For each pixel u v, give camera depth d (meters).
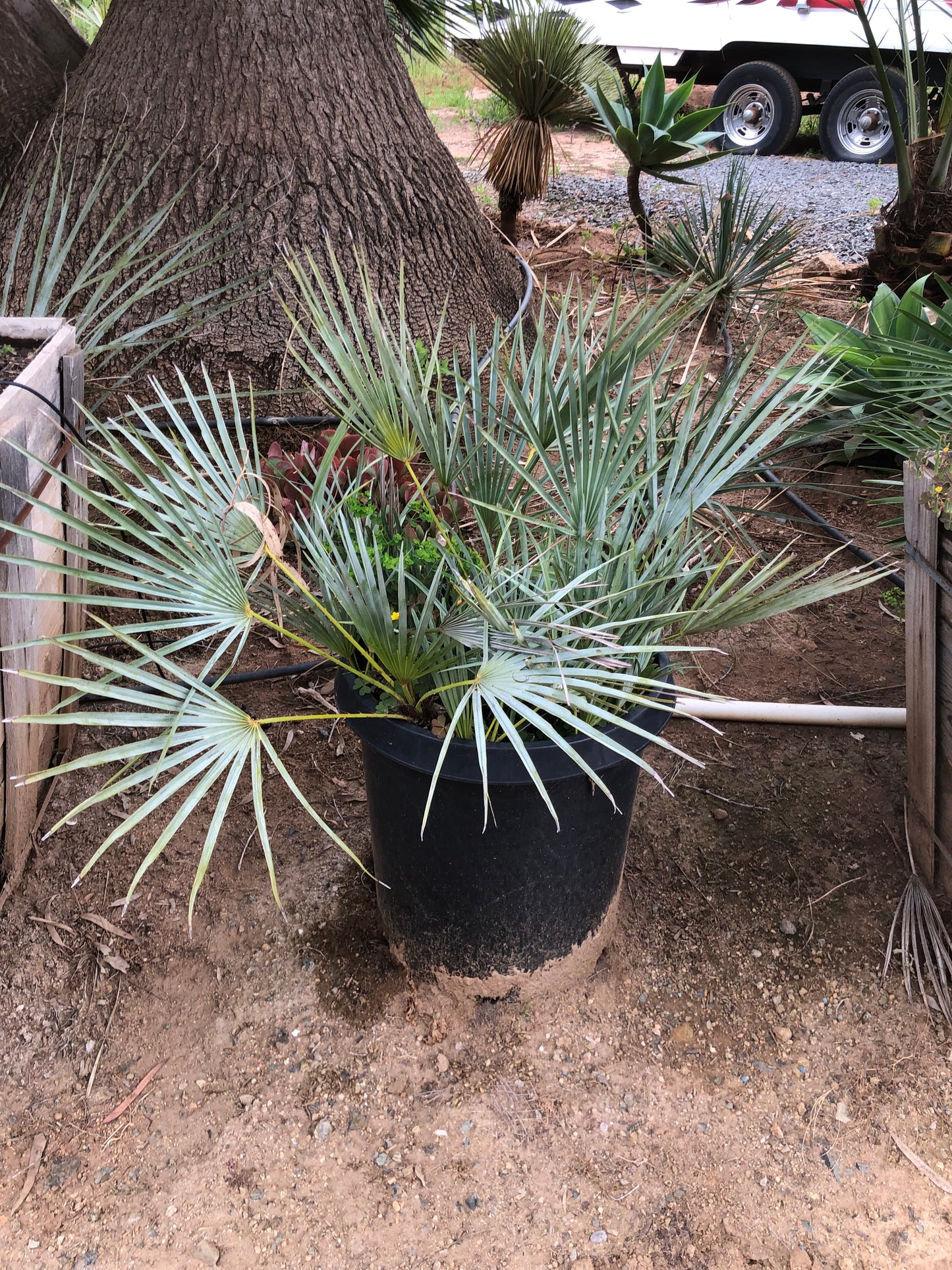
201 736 1.32
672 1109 1.74
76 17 6.04
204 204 3.22
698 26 8.07
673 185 7.28
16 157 3.65
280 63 3.23
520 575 1.57
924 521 1.80
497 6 4.61
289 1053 1.81
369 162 3.36
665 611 1.63
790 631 2.86
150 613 2.73
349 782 2.30
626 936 2.01
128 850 2.09
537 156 4.96
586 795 1.60
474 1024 1.85
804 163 8.20
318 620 1.61
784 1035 1.85
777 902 2.09
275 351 3.26
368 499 1.75
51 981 1.89
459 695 1.55
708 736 2.49
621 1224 1.58
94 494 1.30
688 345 4.16
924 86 4.05
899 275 4.24
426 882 1.71
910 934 1.98
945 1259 1.54
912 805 2.06
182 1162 1.65
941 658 1.84
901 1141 1.69
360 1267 1.53
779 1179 1.64
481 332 3.74
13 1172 1.64
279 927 2.00
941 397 2.70
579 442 1.70
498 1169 1.65
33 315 2.53
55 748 2.24
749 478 2.81
